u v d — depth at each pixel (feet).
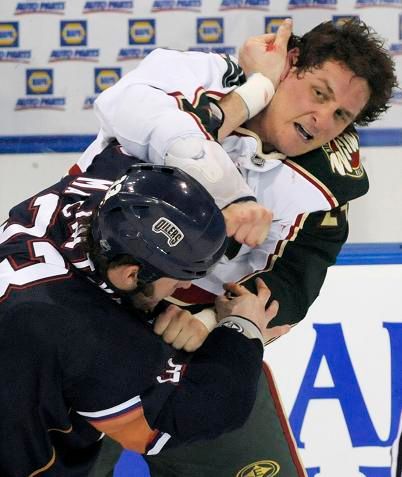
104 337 22.07
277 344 36.37
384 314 36.63
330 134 27.14
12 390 21.93
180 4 41.81
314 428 36.01
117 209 21.74
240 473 30.89
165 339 24.21
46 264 22.65
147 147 25.11
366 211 42.16
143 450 23.72
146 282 22.20
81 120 42.91
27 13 42.19
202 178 24.02
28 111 42.88
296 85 26.89
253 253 29.14
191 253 21.59
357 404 36.11
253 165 27.43
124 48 42.32
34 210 24.54
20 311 21.80
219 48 42.04
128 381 22.24
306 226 28.60
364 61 26.40
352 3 41.42
